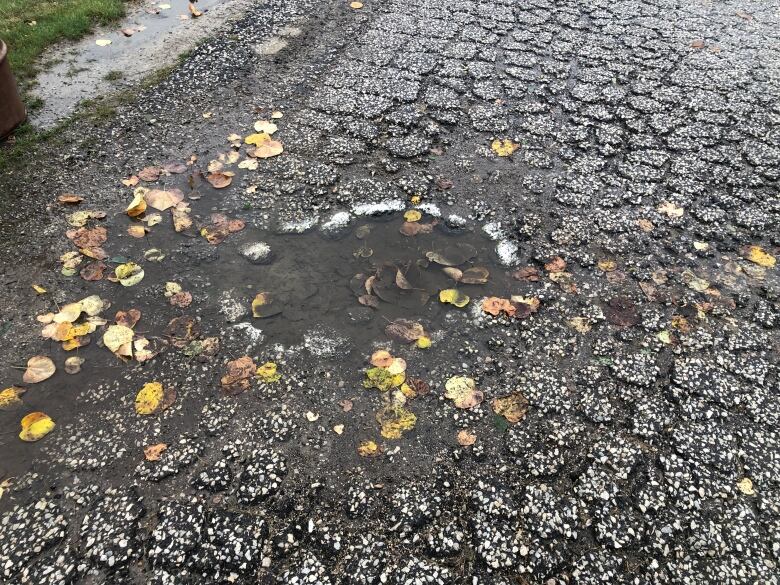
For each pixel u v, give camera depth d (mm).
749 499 2059
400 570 1855
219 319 2574
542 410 2295
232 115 3723
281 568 1856
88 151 3400
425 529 1953
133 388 2314
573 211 3162
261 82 4008
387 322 2584
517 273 2830
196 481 2051
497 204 3189
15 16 4480
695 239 3035
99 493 2016
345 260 2861
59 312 2559
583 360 2473
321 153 3459
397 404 2291
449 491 2049
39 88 3848
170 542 1898
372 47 4406
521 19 4855
